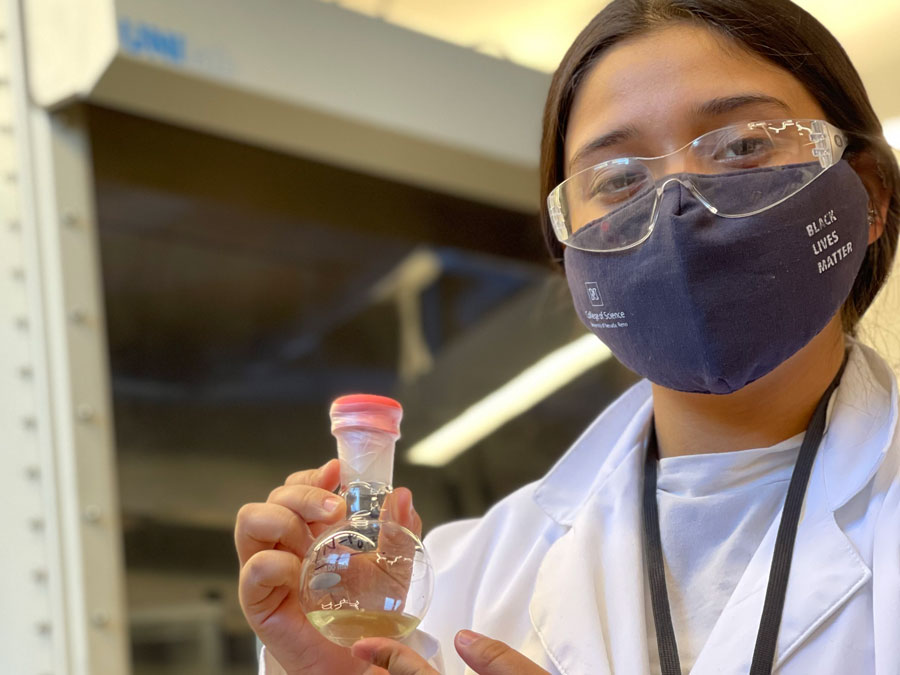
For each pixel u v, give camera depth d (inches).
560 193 55.6
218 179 104.9
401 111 99.0
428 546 64.3
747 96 51.3
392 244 118.0
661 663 49.9
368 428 46.6
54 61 87.7
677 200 50.7
